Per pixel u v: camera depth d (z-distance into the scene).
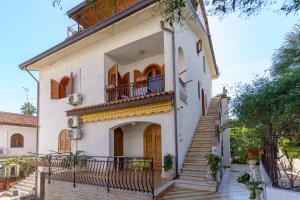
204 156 9.48
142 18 11.15
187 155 10.70
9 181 16.02
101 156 10.69
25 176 16.89
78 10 14.27
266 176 6.80
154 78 12.77
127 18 11.04
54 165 12.16
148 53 13.11
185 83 11.61
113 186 8.39
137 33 11.59
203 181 8.84
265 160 7.36
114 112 11.37
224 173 13.16
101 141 11.87
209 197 7.77
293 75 5.19
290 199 4.62
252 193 5.99
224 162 15.47
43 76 16.41
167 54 10.44
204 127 13.23
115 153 13.05
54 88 15.24
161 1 4.84
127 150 13.53
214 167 8.73
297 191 4.64
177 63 10.63
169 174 9.48
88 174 10.52
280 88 5.15
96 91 12.99
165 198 7.68
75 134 12.70
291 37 6.74
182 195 7.97
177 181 8.95
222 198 7.67
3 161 17.52
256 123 6.09
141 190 7.72
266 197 5.27
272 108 5.25
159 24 10.82
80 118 12.87
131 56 13.46
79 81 14.01
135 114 10.64
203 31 14.38
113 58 13.59
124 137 13.77
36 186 13.99
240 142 8.35
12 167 16.23
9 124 21.62
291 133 5.41
